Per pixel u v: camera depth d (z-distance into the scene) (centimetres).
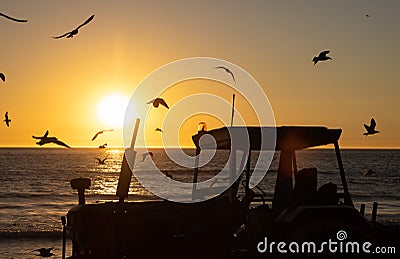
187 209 1012
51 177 7881
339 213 1029
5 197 5406
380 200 4956
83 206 1017
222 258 1008
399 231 1061
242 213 1037
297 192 1060
